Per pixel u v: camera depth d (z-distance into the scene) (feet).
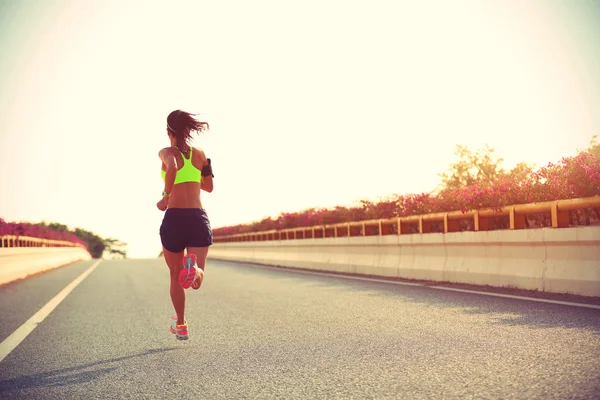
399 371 13.20
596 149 29.84
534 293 26.25
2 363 16.38
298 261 65.51
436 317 21.08
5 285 46.47
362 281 39.83
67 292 38.75
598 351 13.88
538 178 29.71
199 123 17.74
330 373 13.46
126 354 17.08
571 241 24.76
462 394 11.05
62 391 13.14
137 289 40.11
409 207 45.14
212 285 40.96
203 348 17.43
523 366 12.84
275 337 18.69
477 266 31.99
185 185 17.48
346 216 62.75
